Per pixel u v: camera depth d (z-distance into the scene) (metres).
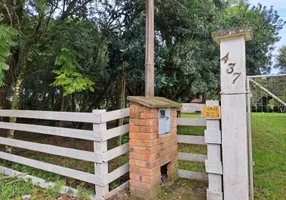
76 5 5.20
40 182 3.11
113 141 6.10
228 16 6.07
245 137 2.33
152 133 2.63
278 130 4.98
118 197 2.68
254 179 3.14
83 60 5.68
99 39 5.52
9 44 3.57
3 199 2.62
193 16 5.00
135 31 5.07
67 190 2.81
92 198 2.62
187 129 6.91
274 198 2.60
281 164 3.73
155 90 6.06
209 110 2.55
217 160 2.51
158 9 5.00
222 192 2.47
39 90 10.70
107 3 5.46
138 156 2.67
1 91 5.41
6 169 3.65
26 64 5.00
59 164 4.10
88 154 2.65
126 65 5.37
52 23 4.87
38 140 6.82
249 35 2.32
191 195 2.77
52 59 6.13
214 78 5.85
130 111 2.76
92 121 2.59
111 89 8.56
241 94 2.35
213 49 5.65
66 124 9.20
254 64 6.18
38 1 3.88
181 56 5.66
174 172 3.23
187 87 6.52
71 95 9.16
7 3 4.05
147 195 2.60
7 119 7.45
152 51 3.13
